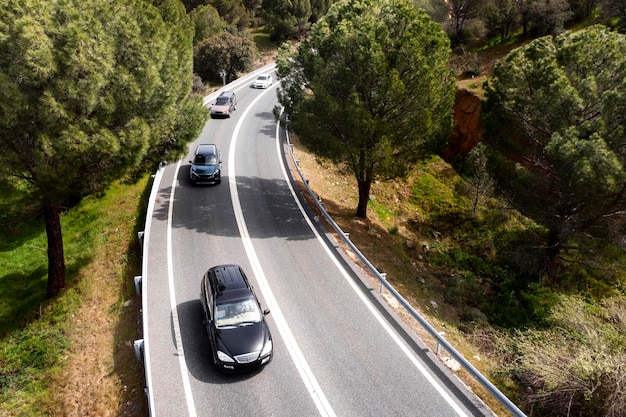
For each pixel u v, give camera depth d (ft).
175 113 67.72
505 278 73.92
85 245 68.80
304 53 72.33
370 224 79.97
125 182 80.43
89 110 47.57
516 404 41.32
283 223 71.26
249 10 258.78
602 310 58.70
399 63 63.52
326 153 69.31
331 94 67.92
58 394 43.50
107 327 50.26
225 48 174.40
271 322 47.14
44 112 44.29
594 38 67.46
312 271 57.57
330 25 72.54
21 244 77.30
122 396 40.37
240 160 98.02
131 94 51.72
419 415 36.17
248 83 173.06
